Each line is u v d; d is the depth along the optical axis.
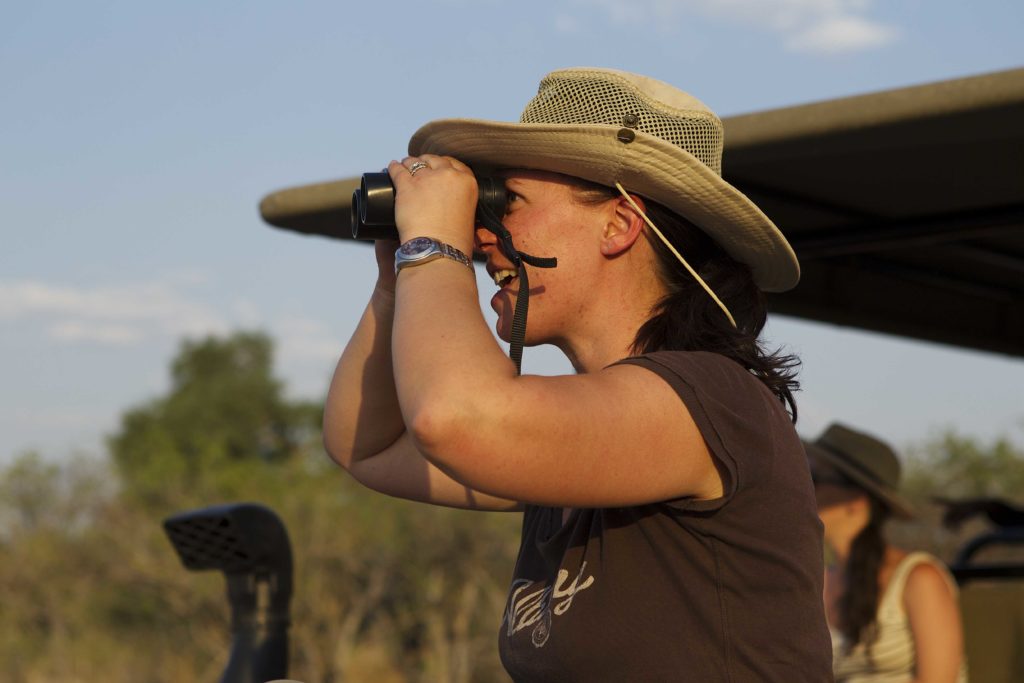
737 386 1.60
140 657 15.01
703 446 1.53
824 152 2.31
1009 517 4.43
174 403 30.62
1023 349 4.25
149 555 15.49
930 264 3.51
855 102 2.21
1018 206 2.88
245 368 34.56
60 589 15.56
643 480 1.49
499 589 14.46
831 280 3.54
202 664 14.98
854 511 3.79
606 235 1.78
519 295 1.69
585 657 1.56
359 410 2.18
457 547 14.58
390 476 2.21
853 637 3.70
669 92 1.82
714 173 1.73
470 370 1.44
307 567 14.46
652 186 1.73
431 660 14.01
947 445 15.82
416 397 1.43
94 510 16.41
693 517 1.55
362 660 14.23
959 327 3.96
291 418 31.30
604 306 1.79
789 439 1.63
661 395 1.52
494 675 14.26
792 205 2.92
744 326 1.85
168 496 16.23
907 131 2.17
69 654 14.97
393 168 1.73
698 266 1.83
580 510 1.67
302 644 14.27
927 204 2.91
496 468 1.42
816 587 1.60
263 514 2.53
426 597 14.38
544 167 1.77
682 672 1.52
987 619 3.99
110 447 29.70
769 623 1.54
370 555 14.59
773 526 1.56
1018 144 2.41
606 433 1.46
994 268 3.54
